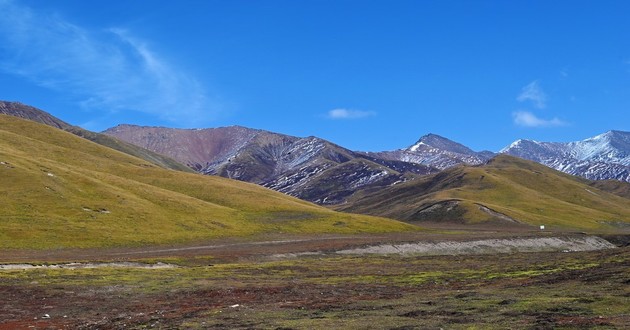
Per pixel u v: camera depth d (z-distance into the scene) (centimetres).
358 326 3675
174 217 15525
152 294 6356
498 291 5509
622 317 3538
